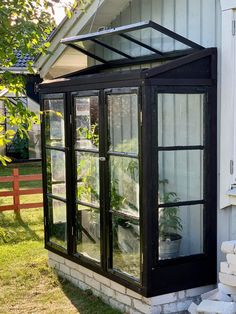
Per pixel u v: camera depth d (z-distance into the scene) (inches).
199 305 128.7
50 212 183.3
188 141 139.4
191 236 142.3
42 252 216.1
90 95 152.7
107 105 145.9
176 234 139.4
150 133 131.3
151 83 129.3
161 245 137.0
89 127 156.0
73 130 164.1
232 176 137.0
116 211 146.3
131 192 140.0
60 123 171.0
